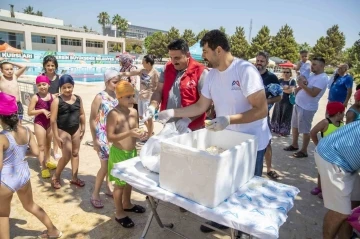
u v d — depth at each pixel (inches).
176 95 130.7
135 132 107.3
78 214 134.0
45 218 112.7
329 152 93.8
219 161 71.5
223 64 96.7
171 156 79.5
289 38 2239.2
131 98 118.4
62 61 1122.7
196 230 125.3
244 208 76.5
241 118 88.5
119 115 116.8
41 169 182.4
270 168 185.9
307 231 128.0
